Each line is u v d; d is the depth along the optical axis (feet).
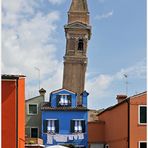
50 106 173.99
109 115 162.09
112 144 156.25
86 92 175.22
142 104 135.85
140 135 135.13
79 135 170.91
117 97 168.86
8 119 95.81
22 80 108.47
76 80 351.25
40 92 179.93
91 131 170.50
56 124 171.94
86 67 353.92
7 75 95.86
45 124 171.63
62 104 173.58
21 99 105.81
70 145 168.66
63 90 175.11
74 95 174.81
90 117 229.04
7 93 96.12
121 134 143.33
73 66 353.10
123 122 141.28
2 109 95.86
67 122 172.04
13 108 96.07
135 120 135.44
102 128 169.78
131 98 135.85
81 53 353.51
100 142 169.48
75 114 172.45
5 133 95.45
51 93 174.60
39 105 177.99
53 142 170.91
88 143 170.30
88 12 362.12
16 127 95.76
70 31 355.77
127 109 136.56
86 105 174.50
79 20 360.07
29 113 177.58
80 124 171.63
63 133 171.53
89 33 356.59
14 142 95.45
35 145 147.23
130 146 134.92
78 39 354.95
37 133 176.86
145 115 135.85
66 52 353.51
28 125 176.86
